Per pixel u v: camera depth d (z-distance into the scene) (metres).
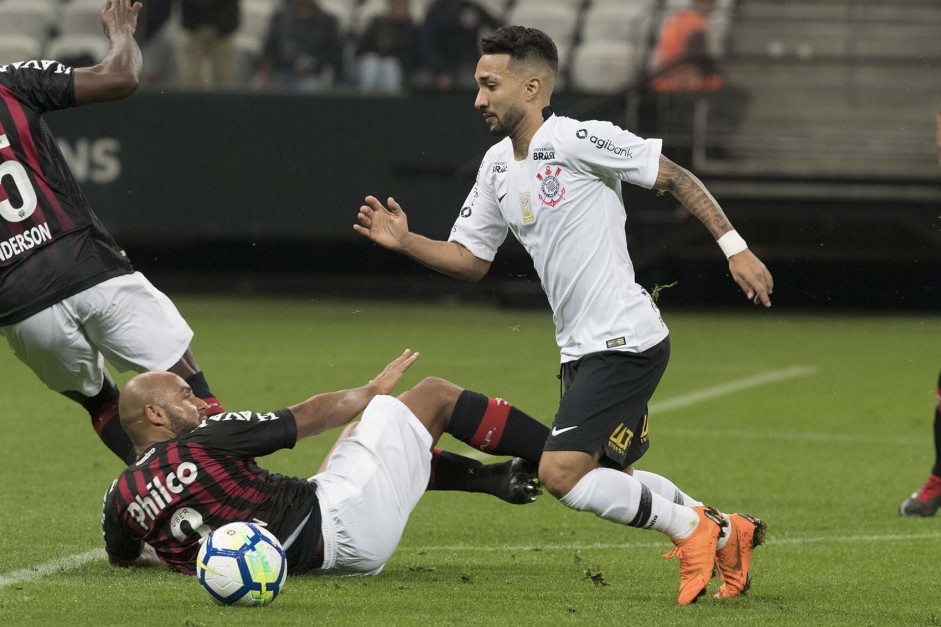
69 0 67.81
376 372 41.81
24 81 19.25
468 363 44.47
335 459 17.42
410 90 59.59
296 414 17.00
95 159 59.97
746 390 40.06
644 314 16.88
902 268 67.56
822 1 67.81
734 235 16.42
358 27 68.06
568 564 19.14
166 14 62.91
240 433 16.61
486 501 24.22
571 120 16.91
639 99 61.31
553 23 68.06
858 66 65.50
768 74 65.56
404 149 59.69
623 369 16.67
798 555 20.05
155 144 60.03
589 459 16.55
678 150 61.38
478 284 67.75
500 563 19.14
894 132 64.69
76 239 19.52
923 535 21.73
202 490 16.50
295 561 16.94
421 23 64.38
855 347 51.34
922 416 35.69
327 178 60.06
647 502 16.38
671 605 16.31
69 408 34.88
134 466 16.75
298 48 62.94
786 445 31.11
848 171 61.62
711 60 60.59
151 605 15.62
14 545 19.58
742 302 68.62
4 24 67.12
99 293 19.50
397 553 19.80
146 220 60.31
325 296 68.50
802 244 62.81
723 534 16.56
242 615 15.16
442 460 18.55
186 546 16.86
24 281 19.19
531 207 17.03
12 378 40.75
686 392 39.62
